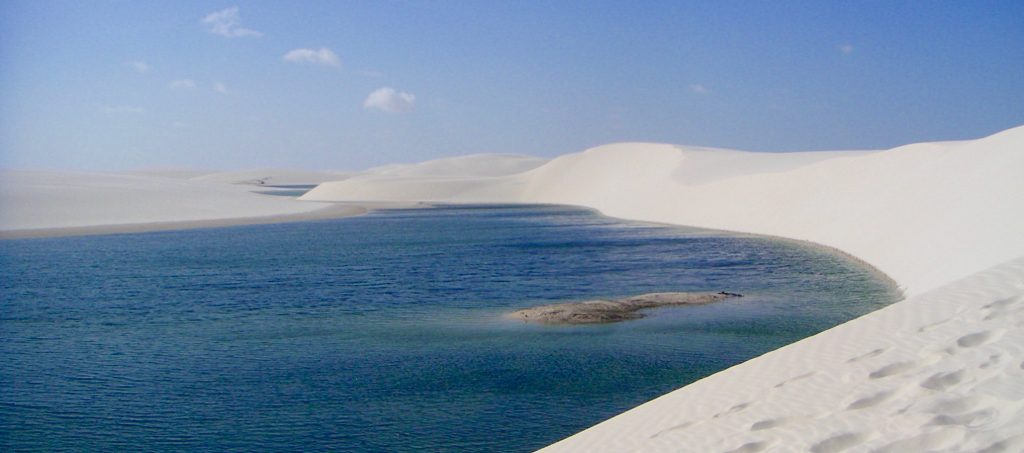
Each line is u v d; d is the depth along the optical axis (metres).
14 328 19.92
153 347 17.44
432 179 123.62
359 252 38.81
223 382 14.29
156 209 64.25
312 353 16.52
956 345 6.65
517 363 15.16
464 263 33.16
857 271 27.59
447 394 13.17
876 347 7.29
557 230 52.03
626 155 99.12
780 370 7.77
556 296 23.64
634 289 24.86
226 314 21.56
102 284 27.92
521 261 33.53
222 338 18.30
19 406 12.98
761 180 51.69
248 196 84.62
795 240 40.44
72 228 51.72
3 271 31.73
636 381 13.79
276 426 11.74
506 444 10.80
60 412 12.65
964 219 22.22
